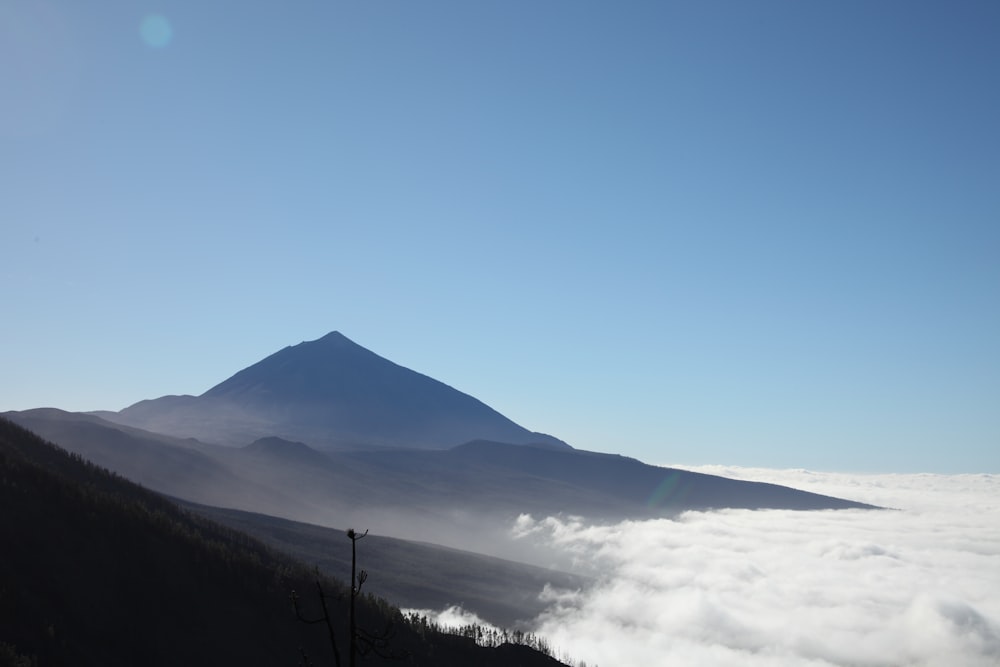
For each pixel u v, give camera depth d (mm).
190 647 163375
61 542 180375
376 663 172500
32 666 127875
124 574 179500
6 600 147625
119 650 151375
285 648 175500
